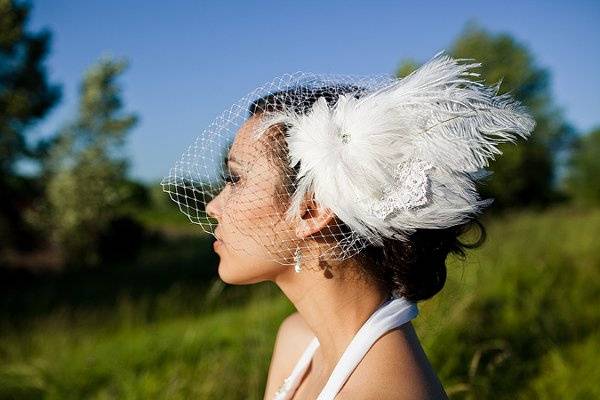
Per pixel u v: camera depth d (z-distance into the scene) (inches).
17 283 629.0
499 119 50.2
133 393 158.2
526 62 685.3
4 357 219.3
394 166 49.0
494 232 319.3
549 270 225.5
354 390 46.1
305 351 61.6
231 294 315.9
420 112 50.0
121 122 804.0
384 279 51.9
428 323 122.9
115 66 800.9
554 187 1103.6
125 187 851.4
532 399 126.3
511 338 155.6
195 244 787.4
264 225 52.1
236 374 158.2
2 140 759.7
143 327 254.8
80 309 393.7
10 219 778.2
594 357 144.7
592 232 309.9
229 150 55.7
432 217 49.5
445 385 118.9
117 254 798.5
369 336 47.7
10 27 734.5
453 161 49.3
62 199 780.6
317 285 52.4
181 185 58.0
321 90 56.2
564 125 1001.5
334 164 48.8
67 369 186.5
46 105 786.2
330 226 51.4
